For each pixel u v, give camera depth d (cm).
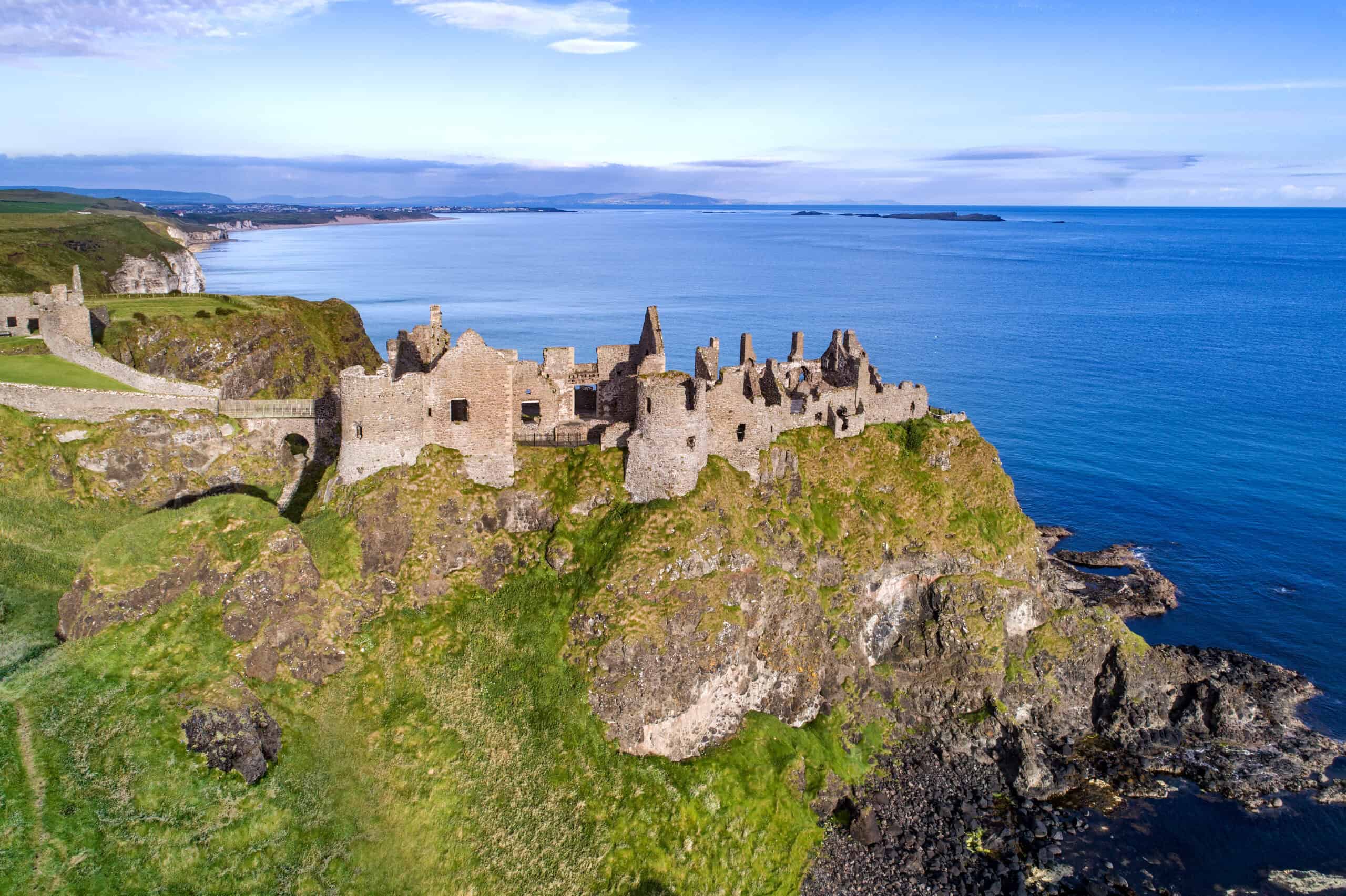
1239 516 13138
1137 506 13500
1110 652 8906
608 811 6712
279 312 14012
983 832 7400
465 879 6106
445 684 7144
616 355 9281
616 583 7625
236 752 6100
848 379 9675
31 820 5316
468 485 8169
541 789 6681
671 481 8119
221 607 6869
